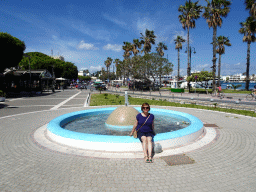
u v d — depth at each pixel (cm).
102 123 699
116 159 386
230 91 3209
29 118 891
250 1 1967
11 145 484
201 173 324
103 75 10500
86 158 394
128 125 627
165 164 362
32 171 336
